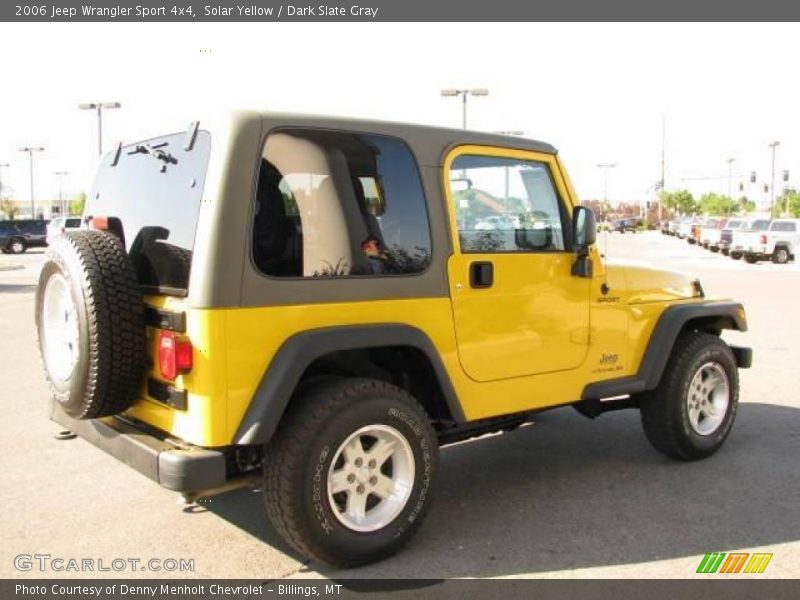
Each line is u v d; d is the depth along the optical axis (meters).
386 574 3.81
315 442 3.61
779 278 22.88
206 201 3.45
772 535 4.26
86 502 4.81
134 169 4.13
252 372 3.50
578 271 4.75
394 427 3.88
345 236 3.80
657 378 5.22
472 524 4.45
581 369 4.86
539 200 4.70
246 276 3.47
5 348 10.95
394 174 4.00
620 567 3.87
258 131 3.54
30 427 6.55
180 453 3.45
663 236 65.56
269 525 4.44
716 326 5.95
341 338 3.69
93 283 3.53
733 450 5.88
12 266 31.48
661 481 5.19
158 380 3.70
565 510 4.66
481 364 4.31
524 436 6.37
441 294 4.11
